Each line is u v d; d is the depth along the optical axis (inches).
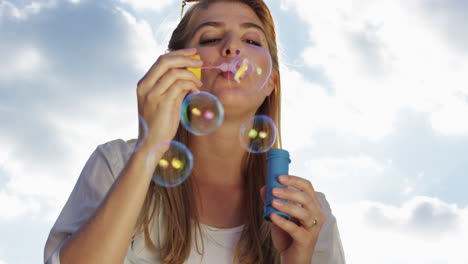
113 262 54.7
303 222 61.5
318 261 79.0
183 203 71.2
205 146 74.3
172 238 68.6
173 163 74.1
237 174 77.0
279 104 85.5
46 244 67.1
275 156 63.4
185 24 82.0
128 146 76.3
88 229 55.4
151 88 58.0
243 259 70.1
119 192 55.7
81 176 72.9
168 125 57.2
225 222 74.0
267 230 73.6
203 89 70.1
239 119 71.9
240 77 69.5
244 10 80.4
